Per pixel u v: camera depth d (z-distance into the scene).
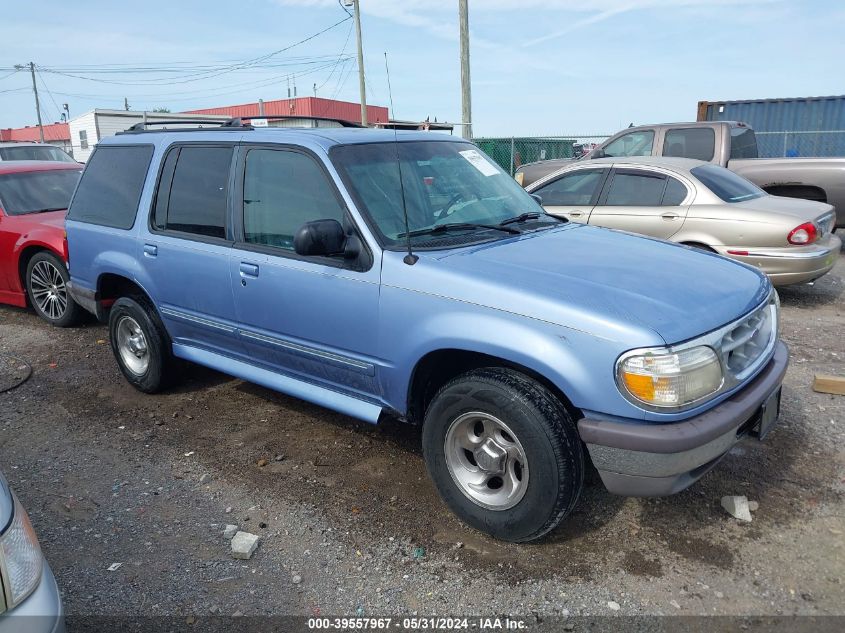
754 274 3.66
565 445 2.94
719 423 2.85
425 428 3.40
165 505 3.71
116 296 5.34
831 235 7.62
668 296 3.03
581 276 3.18
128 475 4.05
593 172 7.88
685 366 2.77
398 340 3.37
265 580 3.08
